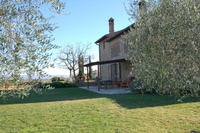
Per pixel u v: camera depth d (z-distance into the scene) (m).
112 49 18.48
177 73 3.12
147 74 3.64
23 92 2.68
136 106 6.76
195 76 3.10
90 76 35.97
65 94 12.23
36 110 6.75
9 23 2.72
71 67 37.59
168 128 4.29
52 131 4.38
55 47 3.14
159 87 3.56
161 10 3.55
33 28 2.90
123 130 4.24
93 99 9.02
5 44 2.63
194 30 3.05
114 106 6.93
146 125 4.54
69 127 4.61
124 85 14.89
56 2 3.14
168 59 3.22
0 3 2.62
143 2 4.51
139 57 3.98
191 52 2.99
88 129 4.41
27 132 4.37
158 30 3.45
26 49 2.71
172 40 3.25
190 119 4.88
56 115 5.87
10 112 6.53
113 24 21.30
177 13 3.28
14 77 2.55
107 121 4.97
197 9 3.03
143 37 3.88
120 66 16.86
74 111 6.34
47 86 3.24
